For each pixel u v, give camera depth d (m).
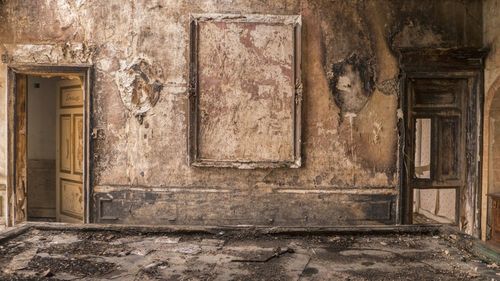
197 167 5.84
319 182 5.86
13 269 3.04
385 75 5.90
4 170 5.95
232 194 5.84
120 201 5.86
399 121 5.89
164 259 3.29
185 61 5.84
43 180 7.66
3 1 5.82
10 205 5.92
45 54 5.84
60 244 3.63
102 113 5.86
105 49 5.84
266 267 3.15
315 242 3.78
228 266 3.16
